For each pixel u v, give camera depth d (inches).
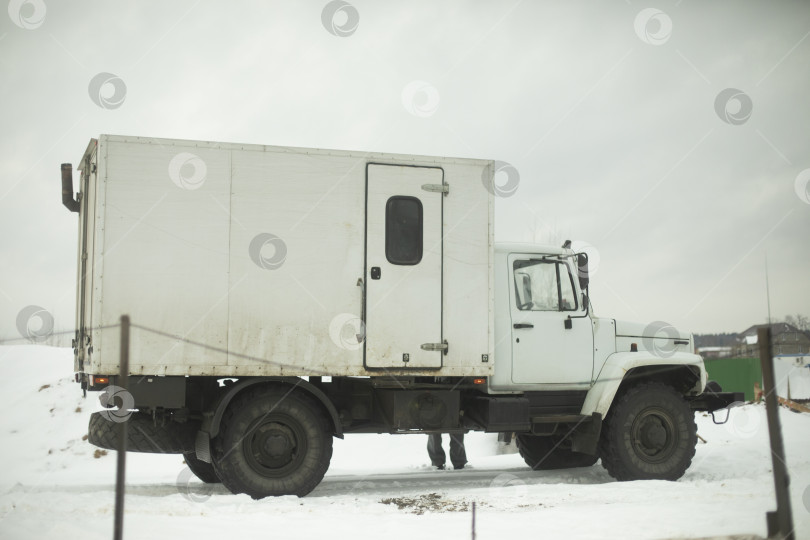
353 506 265.9
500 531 216.8
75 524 222.8
